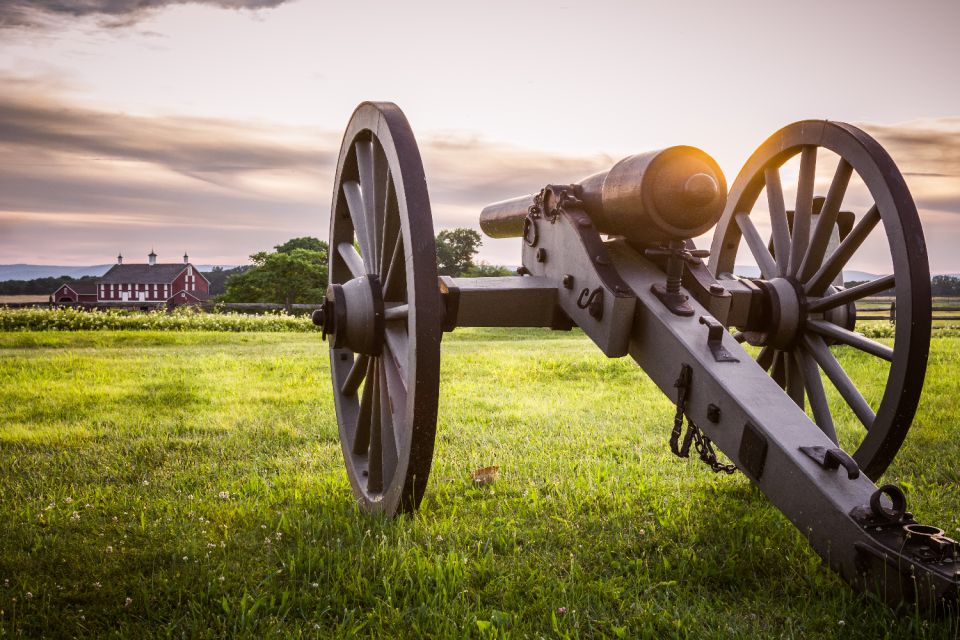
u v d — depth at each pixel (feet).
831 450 7.87
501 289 11.10
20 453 15.70
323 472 14.19
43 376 27.43
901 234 9.93
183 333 49.32
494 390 24.95
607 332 10.23
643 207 9.59
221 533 10.36
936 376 25.43
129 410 20.93
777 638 7.36
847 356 31.48
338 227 13.47
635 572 9.14
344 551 9.39
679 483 13.05
